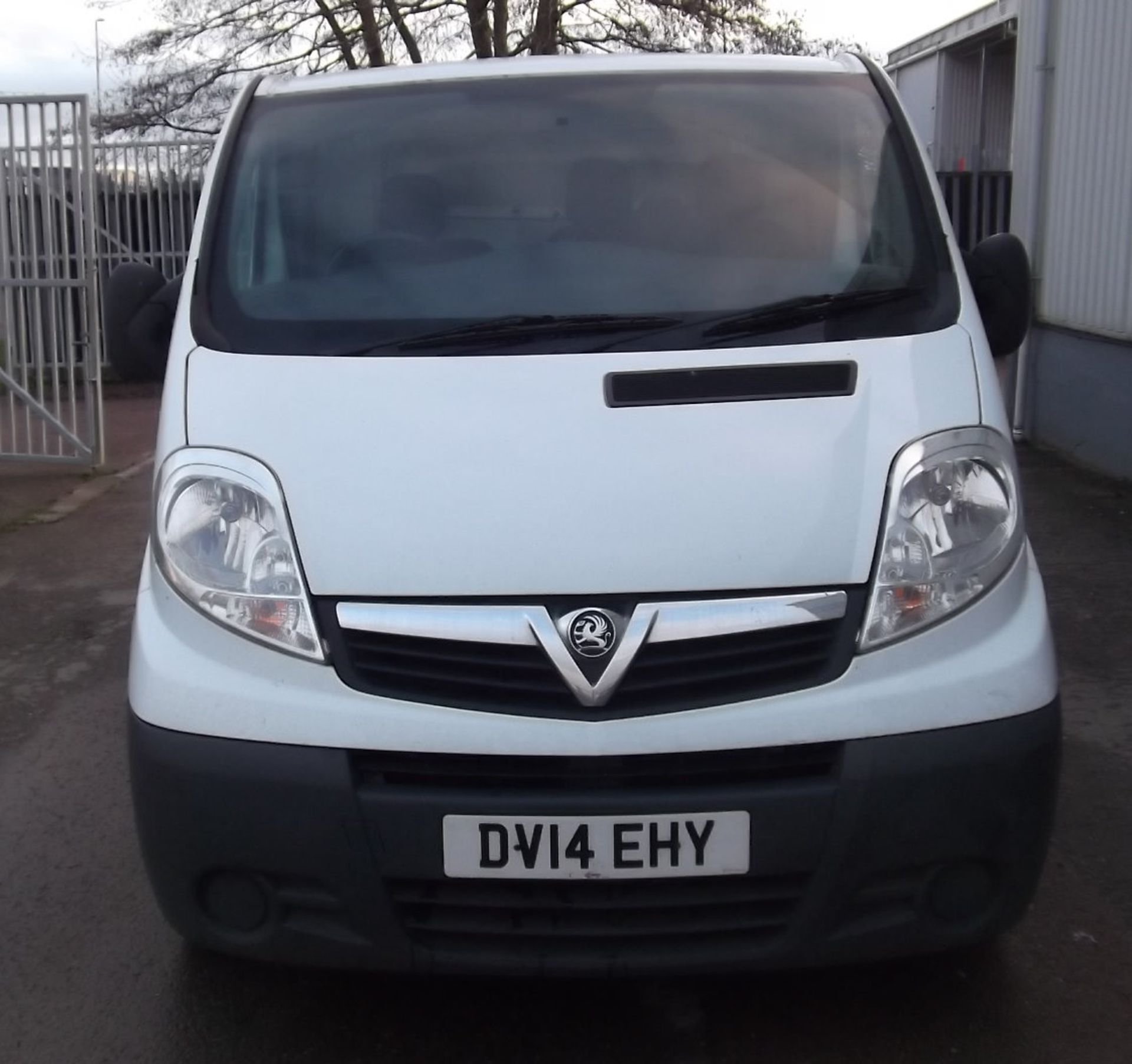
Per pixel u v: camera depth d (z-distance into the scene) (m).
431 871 2.73
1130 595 6.58
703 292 3.41
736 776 2.74
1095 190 9.70
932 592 2.86
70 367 10.81
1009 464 3.10
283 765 2.75
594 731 2.71
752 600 2.78
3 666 6.04
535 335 3.28
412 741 2.72
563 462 2.94
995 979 3.36
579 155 3.83
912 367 3.17
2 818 4.45
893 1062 3.04
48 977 3.48
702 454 2.95
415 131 3.94
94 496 9.84
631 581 2.78
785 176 3.76
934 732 2.76
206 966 3.50
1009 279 3.87
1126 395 9.24
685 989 3.33
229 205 3.77
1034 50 10.84
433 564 2.81
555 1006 3.28
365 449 3.00
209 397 3.20
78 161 10.40
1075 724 5.03
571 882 2.72
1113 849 4.06
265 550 2.90
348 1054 3.13
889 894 2.79
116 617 6.76
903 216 3.66
